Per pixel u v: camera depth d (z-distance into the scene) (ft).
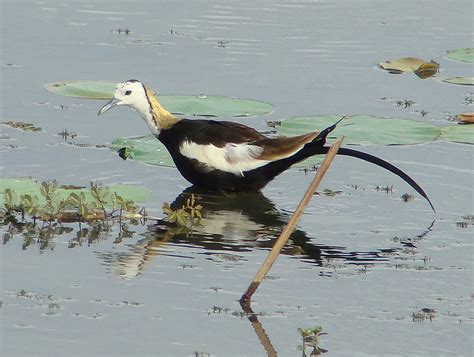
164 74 69.15
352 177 55.67
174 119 55.52
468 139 58.59
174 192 53.93
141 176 55.21
